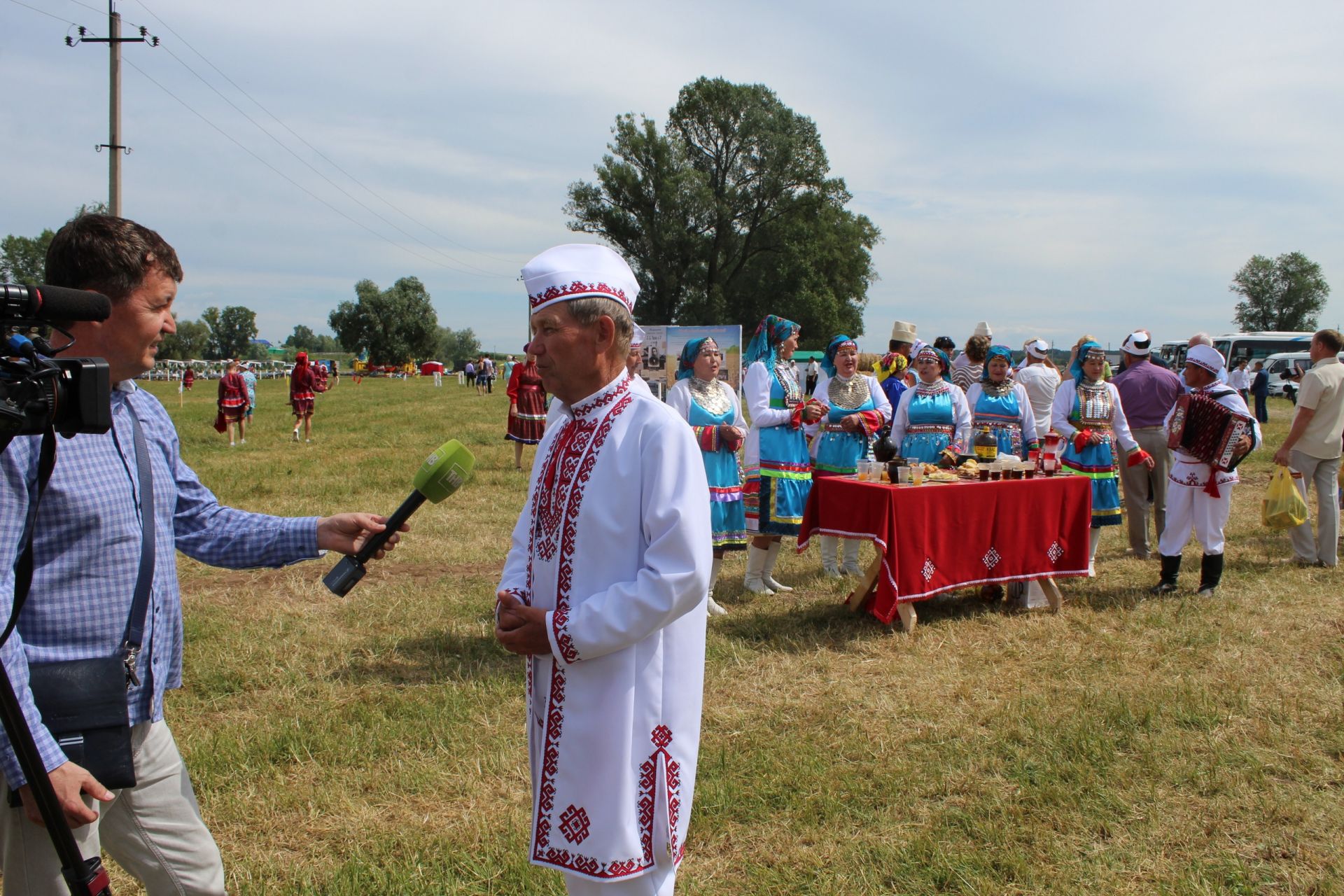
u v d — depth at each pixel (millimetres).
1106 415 7594
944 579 5988
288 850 3465
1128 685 4969
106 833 2135
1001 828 3553
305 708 4656
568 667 1960
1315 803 3746
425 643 5672
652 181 49469
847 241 52969
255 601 6598
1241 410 6543
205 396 41344
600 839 1923
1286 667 5234
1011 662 5438
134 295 1952
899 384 9023
